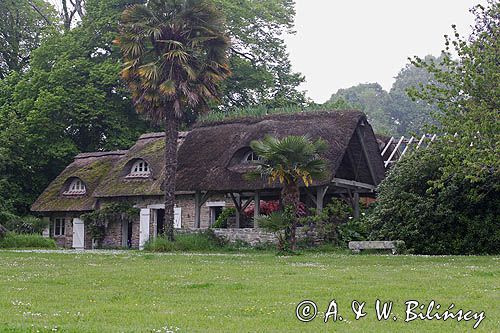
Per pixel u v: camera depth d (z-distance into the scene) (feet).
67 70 131.44
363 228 87.51
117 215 112.57
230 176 94.38
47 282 43.88
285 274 48.73
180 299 35.17
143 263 60.95
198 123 109.19
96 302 34.37
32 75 138.51
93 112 131.03
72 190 123.75
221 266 56.70
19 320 28.27
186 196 106.11
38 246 100.37
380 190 88.84
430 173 83.71
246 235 91.04
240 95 147.95
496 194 80.12
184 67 87.81
